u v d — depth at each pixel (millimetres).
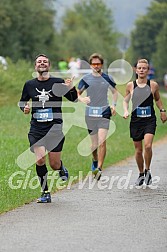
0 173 21562
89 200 18312
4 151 26188
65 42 118875
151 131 20484
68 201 18141
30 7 101812
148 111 20484
